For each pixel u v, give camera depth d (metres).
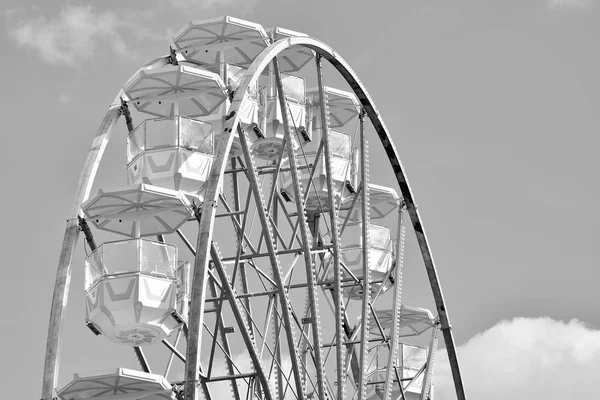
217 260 47.78
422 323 70.62
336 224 54.16
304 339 58.69
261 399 55.12
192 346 42.41
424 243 61.56
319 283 57.94
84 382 45.81
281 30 58.75
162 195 48.19
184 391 42.03
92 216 48.91
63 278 47.19
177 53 57.00
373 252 66.06
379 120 57.94
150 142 51.34
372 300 60.56
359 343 57.72
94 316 47.88
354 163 65.44
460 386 62.84
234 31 56.06
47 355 45.50
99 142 51.22
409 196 60.72
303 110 61.16
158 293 47.59
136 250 47.62
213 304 53.62
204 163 51.69
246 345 48.06
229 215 51.22
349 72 56.22
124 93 53.00
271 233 49.19
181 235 50.62
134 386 46.41
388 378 58.19
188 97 53.56
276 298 54.75
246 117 56.50
